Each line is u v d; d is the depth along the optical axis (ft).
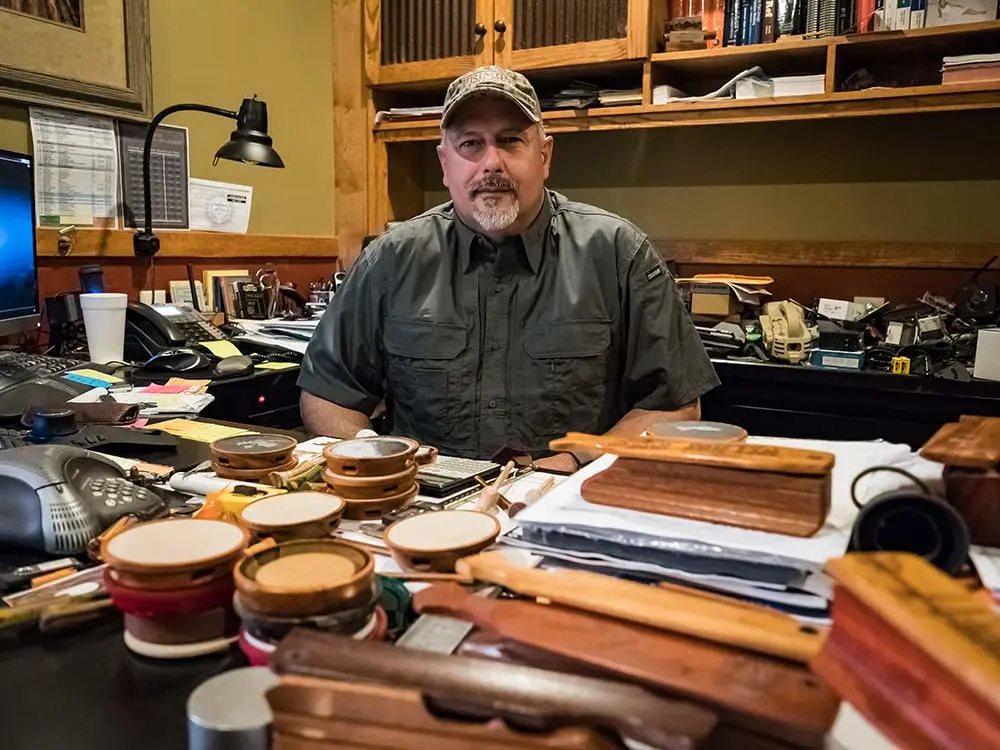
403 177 10.66
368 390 5.84
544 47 8.84
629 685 1.50
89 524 2.52
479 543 2.27
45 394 4.97
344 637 1.67
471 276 5.40
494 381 5.39
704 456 2.17
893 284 8.60
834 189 8.78
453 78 9.44
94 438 3.94
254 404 6.35
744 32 8.10
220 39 8.52
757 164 9.11
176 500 3.09
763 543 1.99
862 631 1.42
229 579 1.97
